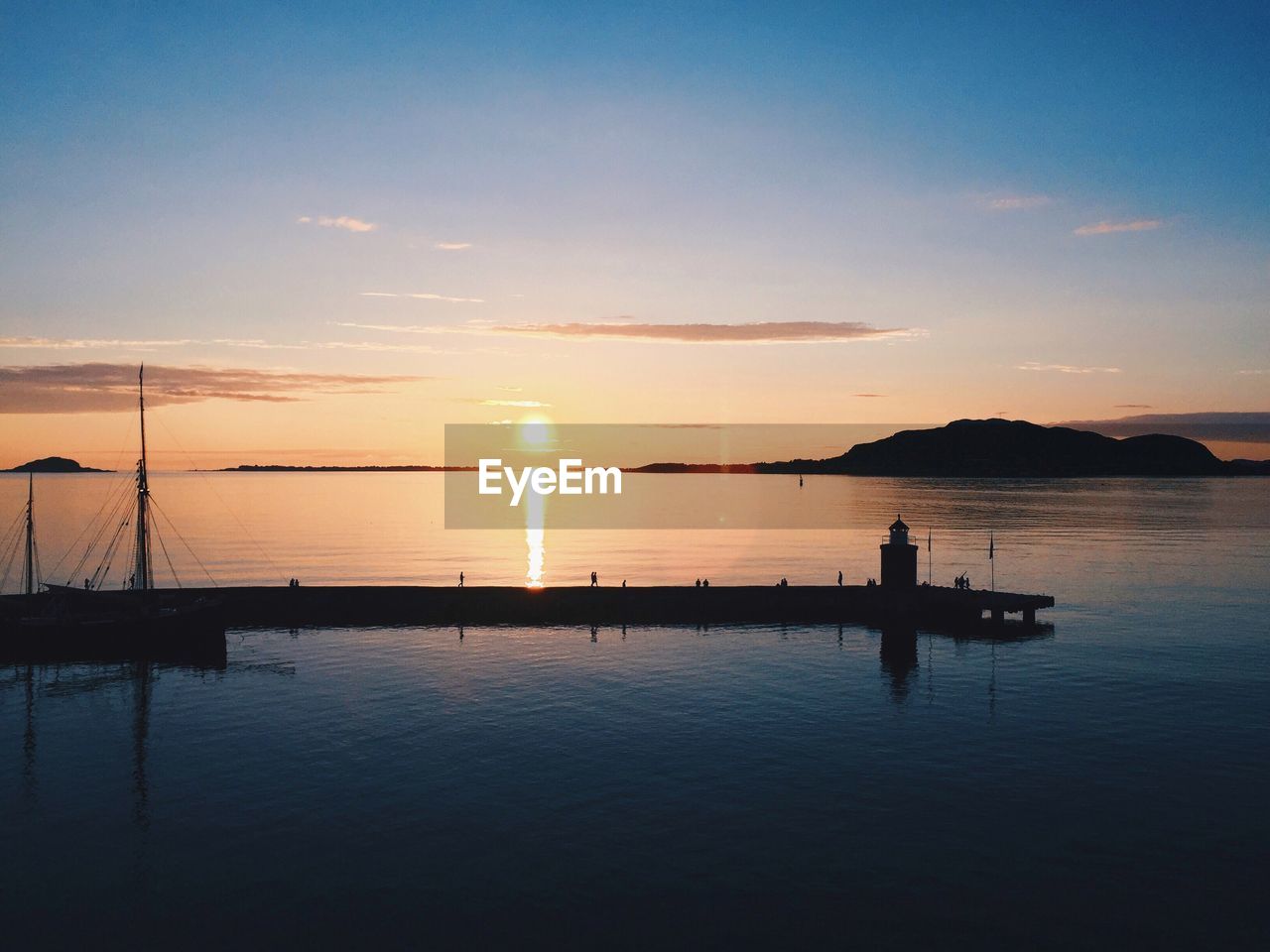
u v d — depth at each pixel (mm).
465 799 38281
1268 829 35062
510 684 58312
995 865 32156
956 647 69750
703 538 189000
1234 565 123375
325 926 28328
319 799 38562
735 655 66812
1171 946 27125
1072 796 38344
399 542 179500
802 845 33688
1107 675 59938
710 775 40938
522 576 124750
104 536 186625
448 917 28750
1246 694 54812
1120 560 130375
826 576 123500
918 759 43188
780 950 26906
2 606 76062
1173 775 40781
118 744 46875
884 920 28516
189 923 28656
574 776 40938
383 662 65188
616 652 68500
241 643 73000
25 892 30766
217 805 38094
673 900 29719
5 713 53094
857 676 60031
